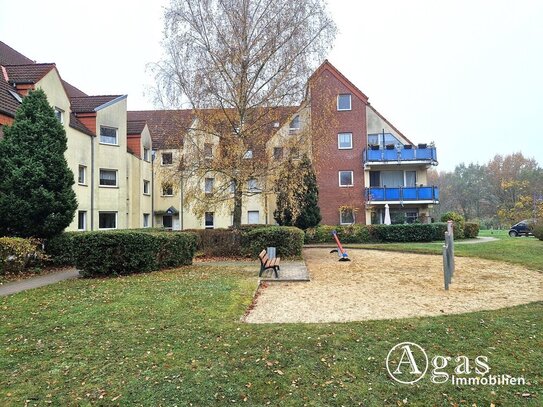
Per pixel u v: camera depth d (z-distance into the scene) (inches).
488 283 365.4
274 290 338.3
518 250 627.8
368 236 945.5
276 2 590.6
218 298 285.9
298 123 610.5
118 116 874.8
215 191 600.4
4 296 306.3
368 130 1143.0
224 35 587.5
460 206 2662.4
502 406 133.8
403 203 1053.8
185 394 144.6
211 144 593.0
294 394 144.1
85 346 190.7
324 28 597.6
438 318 229.6
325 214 1089.4
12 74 638.5
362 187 1088.8
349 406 135.9
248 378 156.2
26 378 158.6
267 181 575.2
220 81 586.2
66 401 140.9
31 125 493.4
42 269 487.5
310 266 506.6
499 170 2411.4
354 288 345.4
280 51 590.2
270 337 199.0
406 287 349.1
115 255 412.8
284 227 611.8
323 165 952.3
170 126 610.2
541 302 280.5
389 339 194.7
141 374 160.1
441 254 631.8
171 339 198.8
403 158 1065.5
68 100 711.7
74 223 733.3
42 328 217.6
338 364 167.3
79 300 282.2
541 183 2116.1
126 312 247.3
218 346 188.5
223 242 620.7
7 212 470.3
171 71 581.9
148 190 1071.6
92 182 796.6
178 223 1136.2
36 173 481.4
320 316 247.0
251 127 590.6
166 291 311.0
